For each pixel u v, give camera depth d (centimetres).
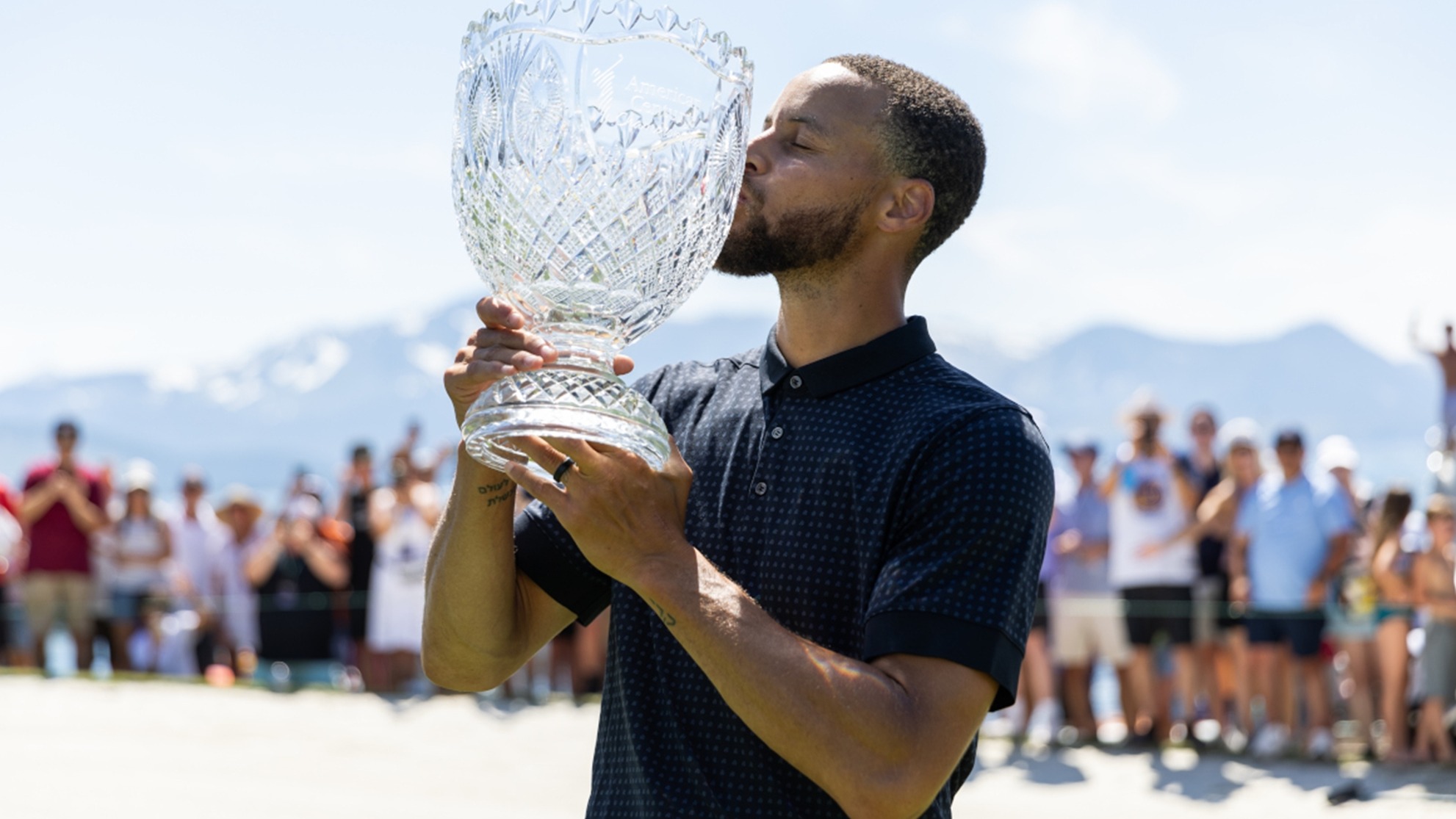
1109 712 958
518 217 167
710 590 167
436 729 849
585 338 174
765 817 178
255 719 869
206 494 1033
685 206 168
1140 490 745
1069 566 776
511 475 170
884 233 192
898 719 163
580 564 202
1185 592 738
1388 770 689
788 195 188
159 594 1005
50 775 713
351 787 711
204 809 648
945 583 171
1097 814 651
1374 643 724
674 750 185
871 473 183
